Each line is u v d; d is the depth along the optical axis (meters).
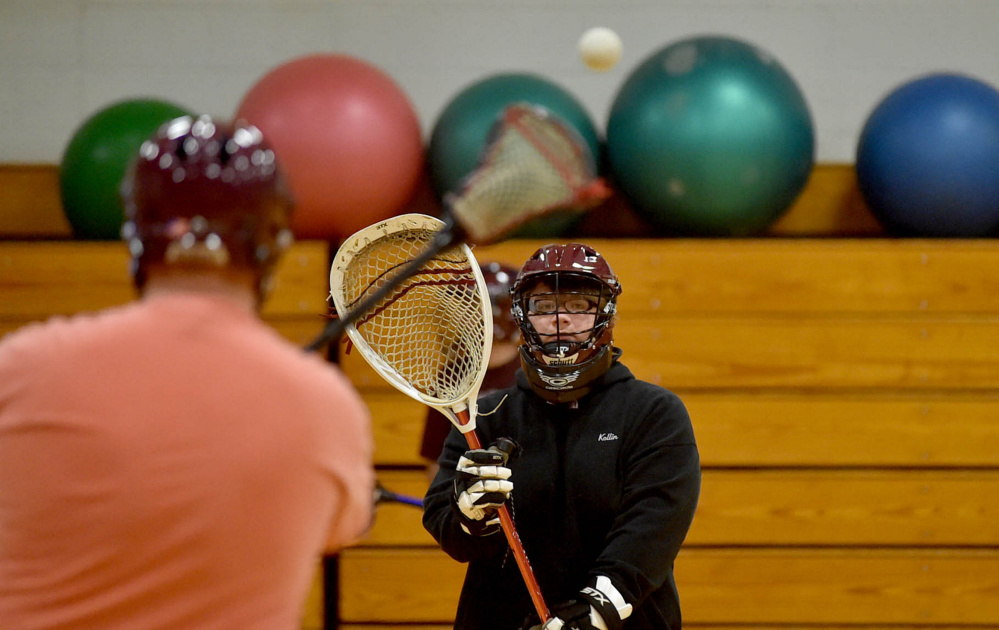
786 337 13.30
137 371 3.81
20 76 15.78
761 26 15.77
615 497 6.73
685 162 12.66
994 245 13.25
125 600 3.67
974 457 13.26
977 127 12.95
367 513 4.39
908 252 13.28
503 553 6.85
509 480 6.90
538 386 6.93
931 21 15.74
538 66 15.85
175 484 3.71
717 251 13.30
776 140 12.68
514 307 7.04
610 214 15.16
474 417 6.62
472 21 15.85
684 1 15.77
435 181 13.79
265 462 3.81
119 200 13.41
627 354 13.33
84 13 15.77
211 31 15.82
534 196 4.93
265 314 13.45
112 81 15.82
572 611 6.18
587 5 15.80
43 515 3.69
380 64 15.85
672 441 6.69
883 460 13.27
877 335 13.30
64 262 13.54
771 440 13.27
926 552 13.25
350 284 6.61
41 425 3.73
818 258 13.30
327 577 14.00
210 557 3.72
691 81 12.79
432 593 13.45
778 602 13.26
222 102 15.86
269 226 4.09
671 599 6.87
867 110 15.80
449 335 6.84
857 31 15.74
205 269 4.00
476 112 13.27
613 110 13.38
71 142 13.84
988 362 13.26
